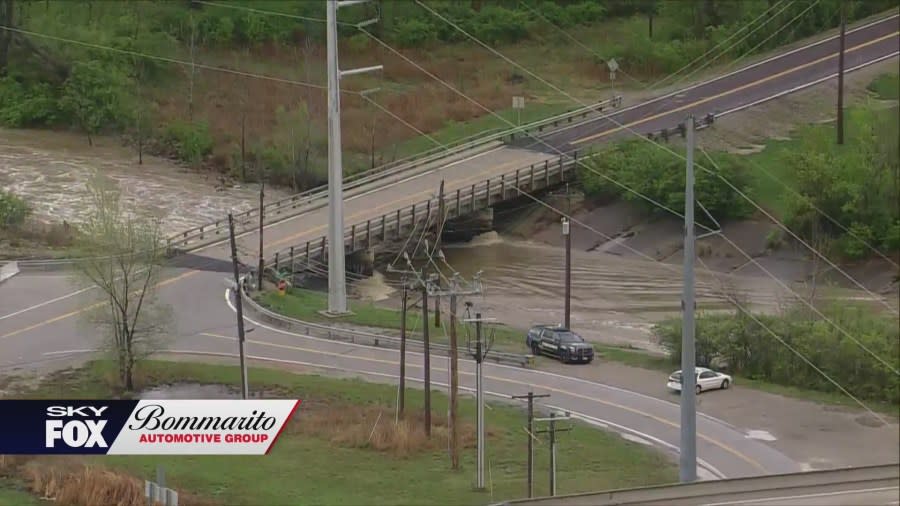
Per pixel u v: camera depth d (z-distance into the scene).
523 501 184.12
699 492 188.12
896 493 185.12
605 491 191.12
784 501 181.75
